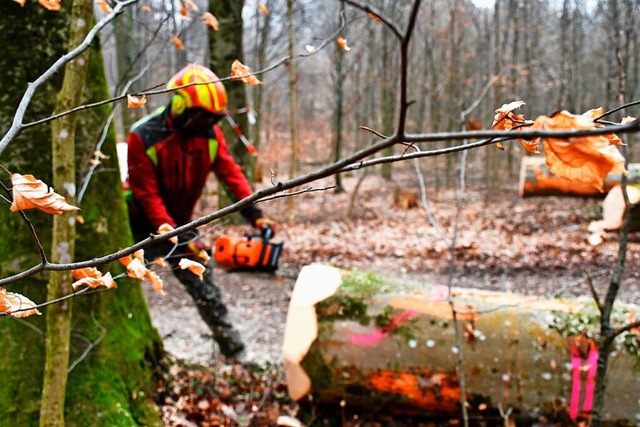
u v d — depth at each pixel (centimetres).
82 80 176
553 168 70
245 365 362
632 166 494
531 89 1669
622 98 196
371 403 280
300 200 1474
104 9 159
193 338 437
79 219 200
